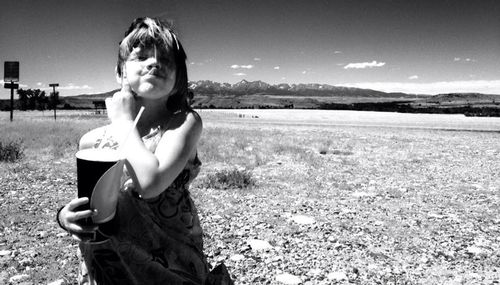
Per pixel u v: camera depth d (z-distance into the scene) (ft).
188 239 5.45
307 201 26.94
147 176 4.59
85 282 5.10
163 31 5.03
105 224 4.45
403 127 120.16
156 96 5.02
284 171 39.06
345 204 26.53
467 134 92.84
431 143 71.05
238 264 15.69
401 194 29.94
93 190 4.16
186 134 5.10
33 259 15.23
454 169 43.01
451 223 22.65
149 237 5.03
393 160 49.01
